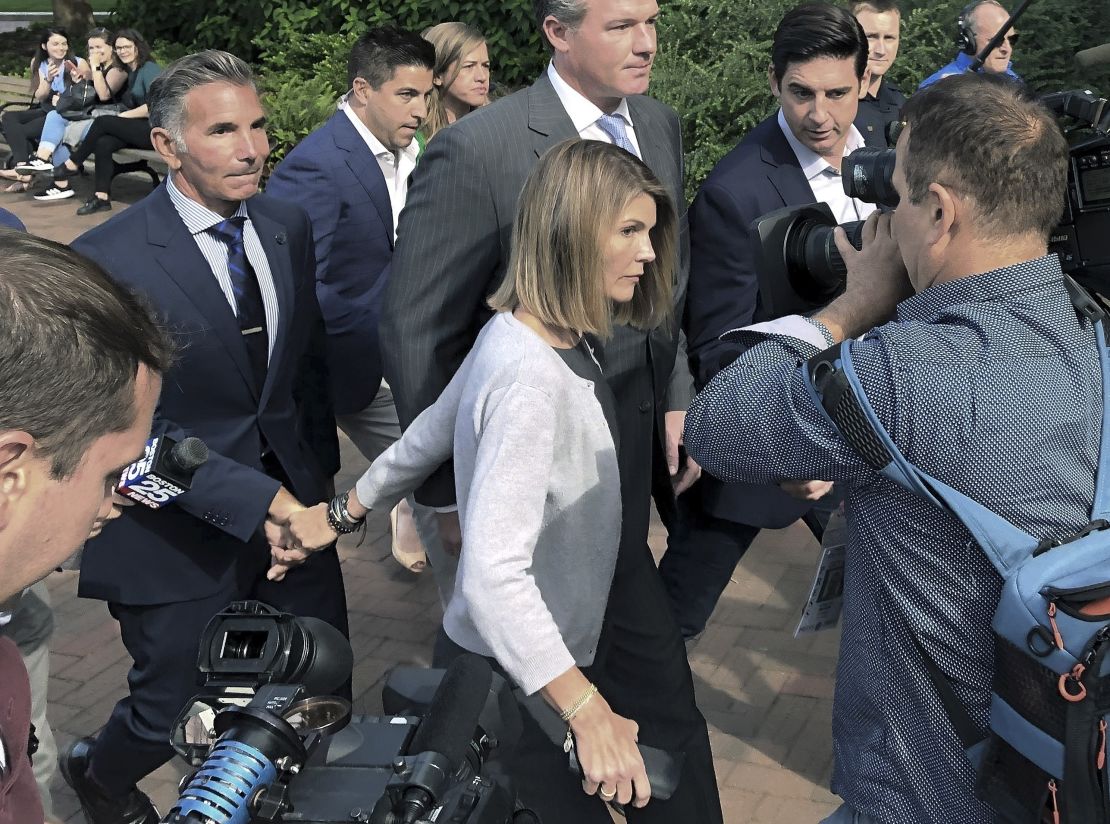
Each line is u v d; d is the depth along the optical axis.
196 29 12.62
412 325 3.13
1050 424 1.81
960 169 1.85
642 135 3.41
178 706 3.16
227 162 3.03
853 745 2.06
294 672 1.65
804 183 3.75
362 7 11.19
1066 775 1.75
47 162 12.01
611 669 2.94
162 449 2.82
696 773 2.94
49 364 1.11
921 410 1.82
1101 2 7.48
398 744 1.55
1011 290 1.88
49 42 12.52
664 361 3.22
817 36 3.59
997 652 1.82
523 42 10.48
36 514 1.16
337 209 4.58
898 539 1.91
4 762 1.32
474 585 2.26
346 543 5.24
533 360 2.38
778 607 4.57
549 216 2.39
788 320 2.13
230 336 3.12
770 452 1.99
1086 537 1.79
